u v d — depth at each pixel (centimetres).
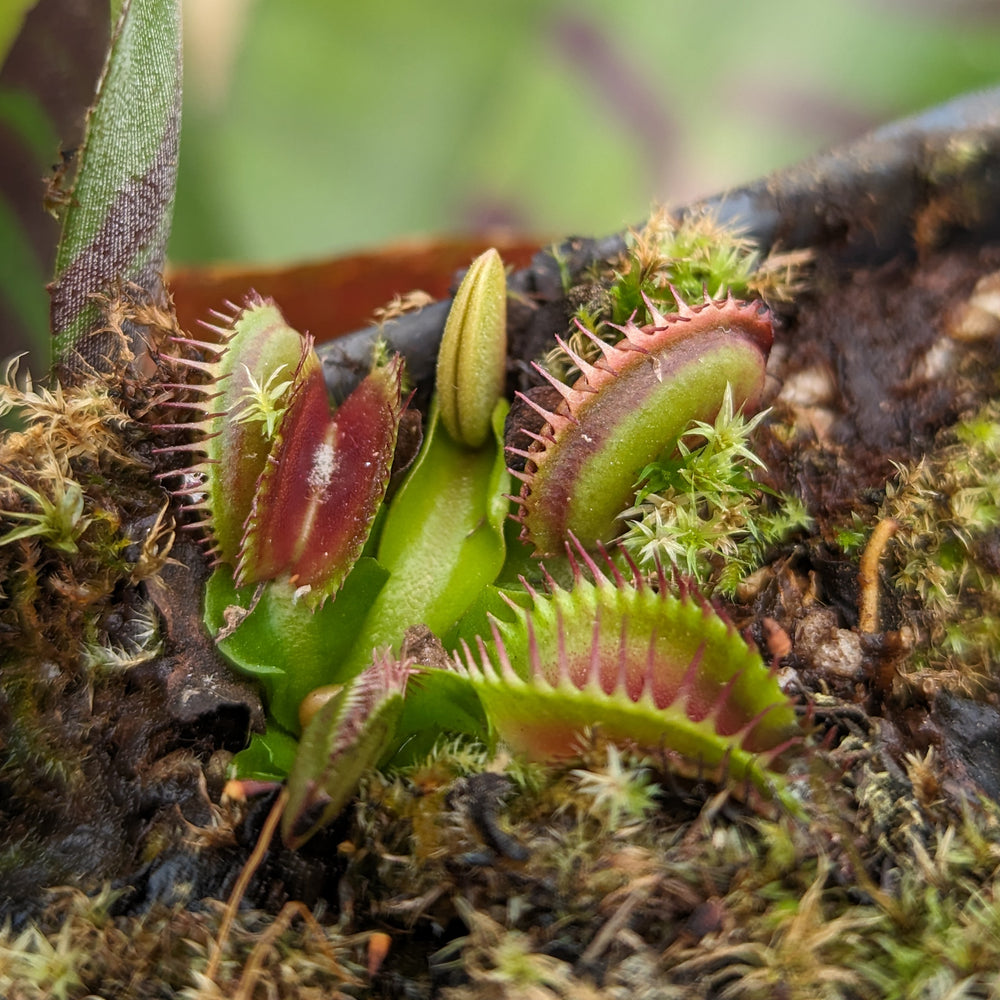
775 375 19
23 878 17
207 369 17
